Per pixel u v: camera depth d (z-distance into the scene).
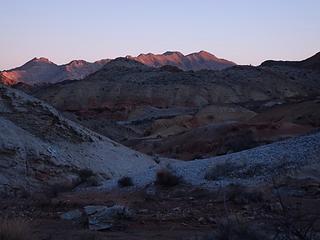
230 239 9.81
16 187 28.69
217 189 19.81
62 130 37.34
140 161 42.25
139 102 166.00
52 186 28.88
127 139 88.44
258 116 77.06
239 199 16.97
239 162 22.88
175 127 100.75
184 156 58.12
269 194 17.73
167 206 17.61
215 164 23.55
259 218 13.54
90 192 25.05
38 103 37.56
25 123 35.81
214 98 169.25
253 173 21.36
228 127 61.28
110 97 168.50
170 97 169.00
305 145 22.72
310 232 7.71
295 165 20.72
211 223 14.16
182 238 11.92
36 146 32.84
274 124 50.34
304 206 14.69
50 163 32.38
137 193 22.25
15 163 30.52
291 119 67.88
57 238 12.30
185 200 18.67
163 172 22.81
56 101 167.25
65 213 16.45
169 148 65.81
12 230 11.16
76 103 165.62
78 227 14.26
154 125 103.88
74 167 33.69
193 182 22.36
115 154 40.38
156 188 22.17
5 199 23.05
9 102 36.56
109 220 14.50
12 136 32.19
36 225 14.51
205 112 106.69
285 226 7.09
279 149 23.55
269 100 140.88
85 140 38.88
